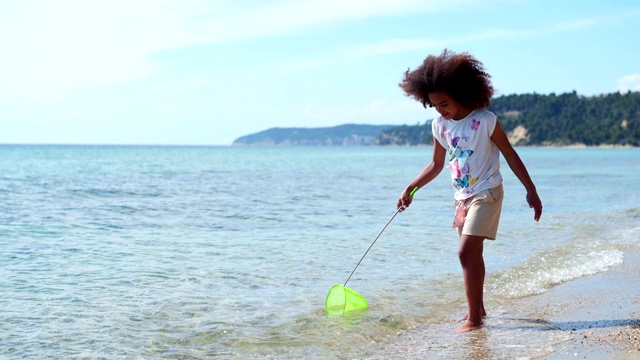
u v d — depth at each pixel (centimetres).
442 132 478
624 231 970
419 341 432
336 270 678
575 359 374
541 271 657
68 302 539
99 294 568
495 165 462
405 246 834
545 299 539
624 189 2023
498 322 471
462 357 388
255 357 405
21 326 469
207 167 4097
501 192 466
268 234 960
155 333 456
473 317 462
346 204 1480
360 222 1113
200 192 1884
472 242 458
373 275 652
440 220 1131
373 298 556
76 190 1941
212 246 841
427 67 459
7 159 5797
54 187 2067
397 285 606
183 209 1359
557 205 1446
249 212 1294
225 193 1844
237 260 736
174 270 676
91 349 420
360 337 446
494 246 833
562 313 488
